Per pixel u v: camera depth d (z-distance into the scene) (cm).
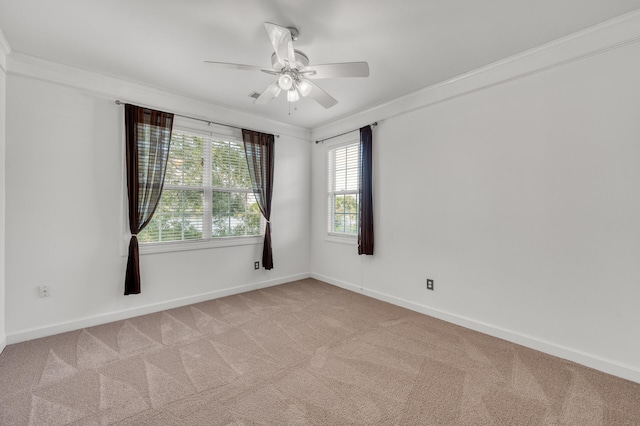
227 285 389
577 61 222
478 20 203
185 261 351
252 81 301
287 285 440
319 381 200
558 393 187
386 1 183
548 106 236
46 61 259
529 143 247
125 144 304
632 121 200
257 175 409
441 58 255
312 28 211
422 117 325
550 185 236
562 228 230
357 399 181
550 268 237
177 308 339
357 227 409
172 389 190
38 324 261
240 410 171
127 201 308
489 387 193
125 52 246
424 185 324
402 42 230
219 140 380
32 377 201
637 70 198
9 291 247
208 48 240
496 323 269
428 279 322
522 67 248
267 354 236
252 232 417
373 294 383
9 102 246
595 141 215
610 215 209
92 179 288
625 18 199
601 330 213
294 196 463
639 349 199
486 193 274
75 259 279
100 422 160
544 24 208
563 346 230
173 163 342
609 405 176
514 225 257
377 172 375
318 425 159
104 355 232
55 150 268
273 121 432
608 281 211
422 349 245
